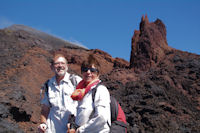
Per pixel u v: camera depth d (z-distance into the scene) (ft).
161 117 47.91
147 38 93.20
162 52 94.02
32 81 73.05
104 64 108.99
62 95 11.02
